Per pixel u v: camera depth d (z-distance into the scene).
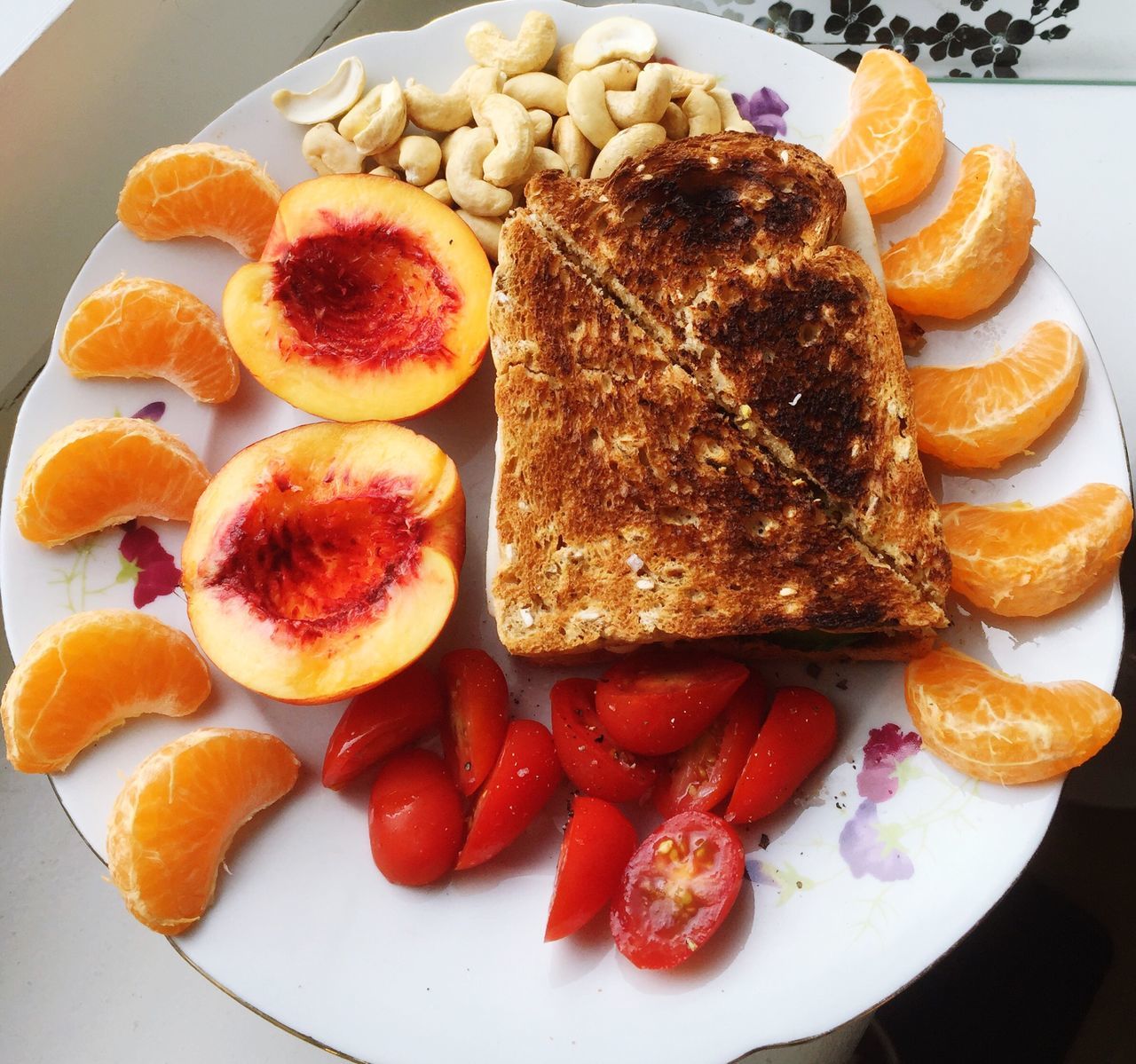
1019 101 0.36
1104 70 0.36
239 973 0.27
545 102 0.31
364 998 0.27
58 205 0.35
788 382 0.28
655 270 0.29
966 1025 0.32
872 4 0.37
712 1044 0.26
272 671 0.27
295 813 0.28
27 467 0.29
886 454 0.28
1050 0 0.36
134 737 0.28
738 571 0.27
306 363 0.30
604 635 0.28
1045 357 0.28
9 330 0.36
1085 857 0.33
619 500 0.28
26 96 0.32
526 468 0.28
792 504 0.27
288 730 0.29
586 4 0.39
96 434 0.29
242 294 0.30
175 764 0.27
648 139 0.30
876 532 0.27
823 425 0.28
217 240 0.32
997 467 0.29
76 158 0.35
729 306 0.28
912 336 0.30
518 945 0.27
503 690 0.29
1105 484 0.28
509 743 0.28
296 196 0.30
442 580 0.27
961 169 0.30
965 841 0.27
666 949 0.26
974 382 0.29
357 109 0.31
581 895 0.26
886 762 0.28
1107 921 0.32
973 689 0.27
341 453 0.29
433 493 0.28
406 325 0.32
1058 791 0.27
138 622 0.28
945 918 0.27
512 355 0.29
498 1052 0.26
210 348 0.30
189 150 0.30
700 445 0.28
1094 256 0.35
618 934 0.27
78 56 0.33
